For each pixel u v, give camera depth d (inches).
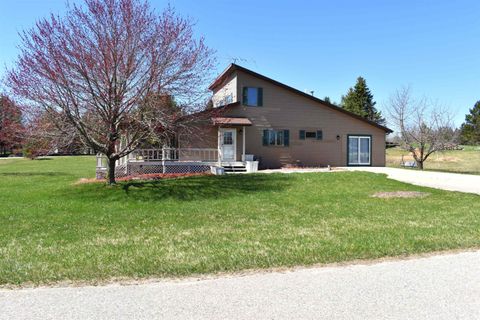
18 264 186.7
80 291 152.3
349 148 964.6
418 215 320.2
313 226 279.9
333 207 371.2
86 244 233.6
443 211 339.0
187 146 833.5
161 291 151.6
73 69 472.7
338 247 211.9
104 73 478.3
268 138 898.1
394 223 285.4
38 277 166.9
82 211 370.9
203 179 619.5
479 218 301.7
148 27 503.2
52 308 136.2
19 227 295.4
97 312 132.9
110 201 433.7
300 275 169.3
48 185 596.7
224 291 151.2
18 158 1879.9
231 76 902.4
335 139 951.6
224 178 632.4
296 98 920.3
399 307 136.3
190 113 545.6
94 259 194.7
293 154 919.0
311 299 143.2
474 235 237.5
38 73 460.1
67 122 488.7
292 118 917.2
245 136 882.1
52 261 192.2
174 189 510.9
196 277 168.4
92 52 475.2
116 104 490.0
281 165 908.6
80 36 475.8
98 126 508.7
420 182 587.8
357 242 223.3
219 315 130.5
